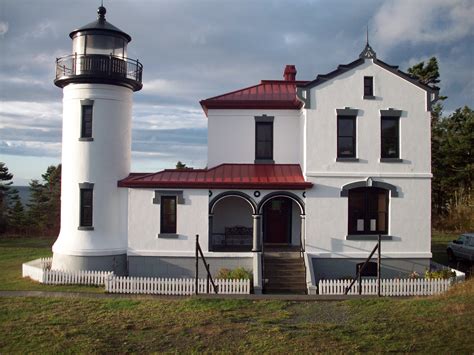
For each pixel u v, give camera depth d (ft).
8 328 44.06
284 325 45.50
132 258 71.97
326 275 70.64
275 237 78.95
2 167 166.81
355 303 53.88
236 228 77.82
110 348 39.32
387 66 71.67
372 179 71.05
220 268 70.69
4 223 151.43
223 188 71.20
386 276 71.05
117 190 74.13
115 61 73.41
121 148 75.36
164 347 39.55
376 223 71.97
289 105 79.05
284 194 71.20
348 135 72.13
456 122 153.79
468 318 45.68
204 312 49.98
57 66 74.08
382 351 38.17
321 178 71.15
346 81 71.67
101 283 66.13
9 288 63.77
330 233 70.85
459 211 142.31
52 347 39.34
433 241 119.34
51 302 53.98
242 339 41.34
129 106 77.51
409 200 71.56
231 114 79.97
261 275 64.59
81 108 73.41
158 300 55.36
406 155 71.72
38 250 105.29
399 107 71.87
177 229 71.61
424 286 61.82
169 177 73.46
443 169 151.02
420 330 42.96
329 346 39.32
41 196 171.53
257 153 79.77
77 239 72.02
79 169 72.95
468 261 87.15
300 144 77.61
